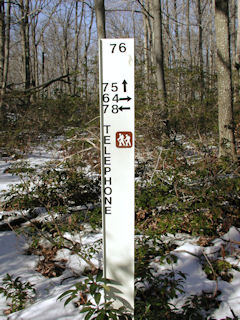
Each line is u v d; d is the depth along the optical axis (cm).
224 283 273
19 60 2614
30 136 788
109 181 196
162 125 569
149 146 516
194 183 398
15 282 276
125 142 193
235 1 1822
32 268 329
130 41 188
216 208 332
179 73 931
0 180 552
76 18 1844
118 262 202
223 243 324
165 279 260
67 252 348
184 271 288
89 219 365
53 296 272
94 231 378
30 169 505
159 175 392
